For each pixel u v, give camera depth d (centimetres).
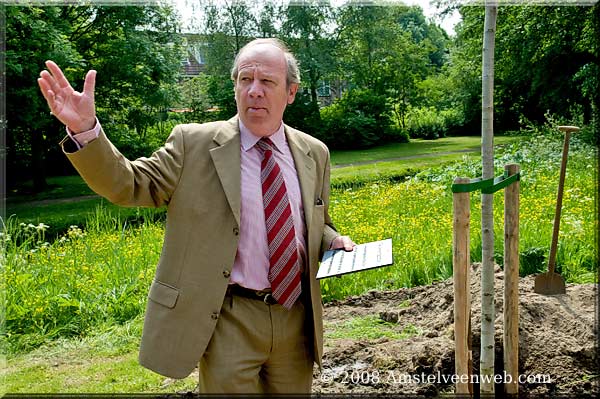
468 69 1764
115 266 632
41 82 213
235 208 244
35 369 446
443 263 601
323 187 283
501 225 676
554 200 798
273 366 265
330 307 539
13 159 1675
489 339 295
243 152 256
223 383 243
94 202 1388
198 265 243
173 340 242
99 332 521
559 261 561
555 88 1764
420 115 1695
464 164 1204
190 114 1948
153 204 247
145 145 1900
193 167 248
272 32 1827
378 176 1227
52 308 545
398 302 531
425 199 940
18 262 636
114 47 1848
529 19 1683
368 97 1694
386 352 392
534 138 1362
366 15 1758
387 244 268
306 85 1786
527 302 395
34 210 1328
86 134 218
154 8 1891
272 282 250
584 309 410
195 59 2031
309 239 264
